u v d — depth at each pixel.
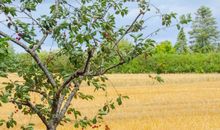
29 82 7.14
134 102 31.33
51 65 7.50
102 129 18.31
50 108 7.36
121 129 18.72
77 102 30.86
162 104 30.36
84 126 7.60
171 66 75.06
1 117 22.20
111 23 7.18
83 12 6.96
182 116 23.56
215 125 19.98
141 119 22.36
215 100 32.72
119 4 7.31
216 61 76.50
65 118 7.60
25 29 6.96
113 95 36.31
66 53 7.43
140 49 6.95
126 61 6.92
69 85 7.25
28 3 7.07
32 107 7.01
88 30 6.61
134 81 51.38
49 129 7.03
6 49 5.74
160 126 19.67
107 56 7.22
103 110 7.61
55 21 7.10
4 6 6.75
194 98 34.19
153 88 44.00
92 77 7.54
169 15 7.17
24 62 7.24
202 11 139.62
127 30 7.16
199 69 75.81
